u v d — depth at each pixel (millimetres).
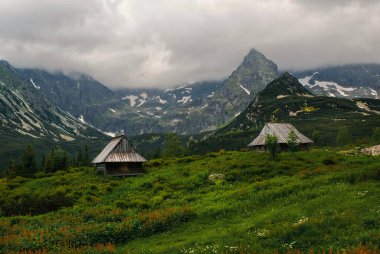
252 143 101688
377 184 40250
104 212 46094
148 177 71875
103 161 81062
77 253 29641
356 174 46562
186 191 57281
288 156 75562
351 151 82188
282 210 36250
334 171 53875
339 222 28438
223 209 41094
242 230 31719
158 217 38969
